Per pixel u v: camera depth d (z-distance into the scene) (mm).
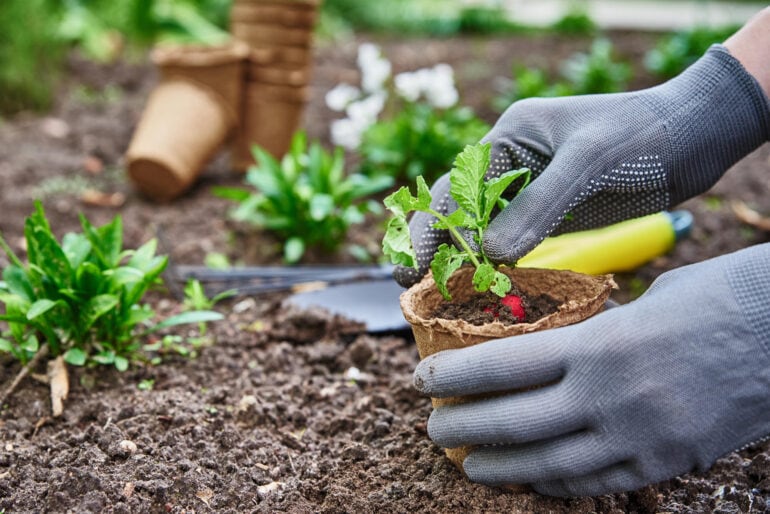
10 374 747
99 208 1143
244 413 710
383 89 1620
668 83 649
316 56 2186
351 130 1216
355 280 938
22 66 1594
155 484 625
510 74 1975
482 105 1690
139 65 1931
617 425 560
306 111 1639
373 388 764
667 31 2646
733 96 641
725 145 648
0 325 826
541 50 2301
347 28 2672
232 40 1272
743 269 576
